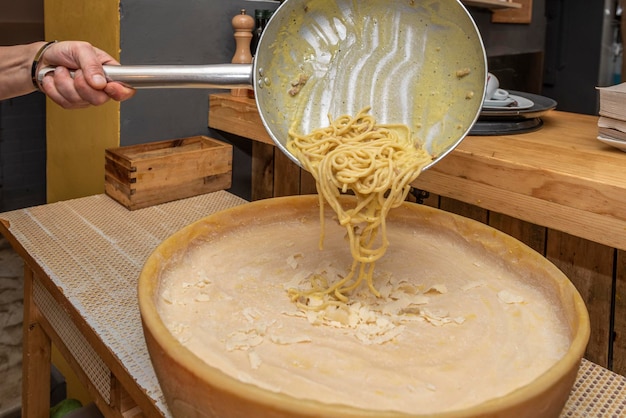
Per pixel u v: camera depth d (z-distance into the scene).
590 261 1.11
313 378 0.71
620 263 1.07
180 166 1.58
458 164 1.15
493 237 1.03
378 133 0.94
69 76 1.10
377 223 0.89
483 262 1.04
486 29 2.45
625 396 0.85
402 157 0.91
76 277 1.13
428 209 1.13
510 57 2.35
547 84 2.41
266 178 1.88
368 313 0.87
